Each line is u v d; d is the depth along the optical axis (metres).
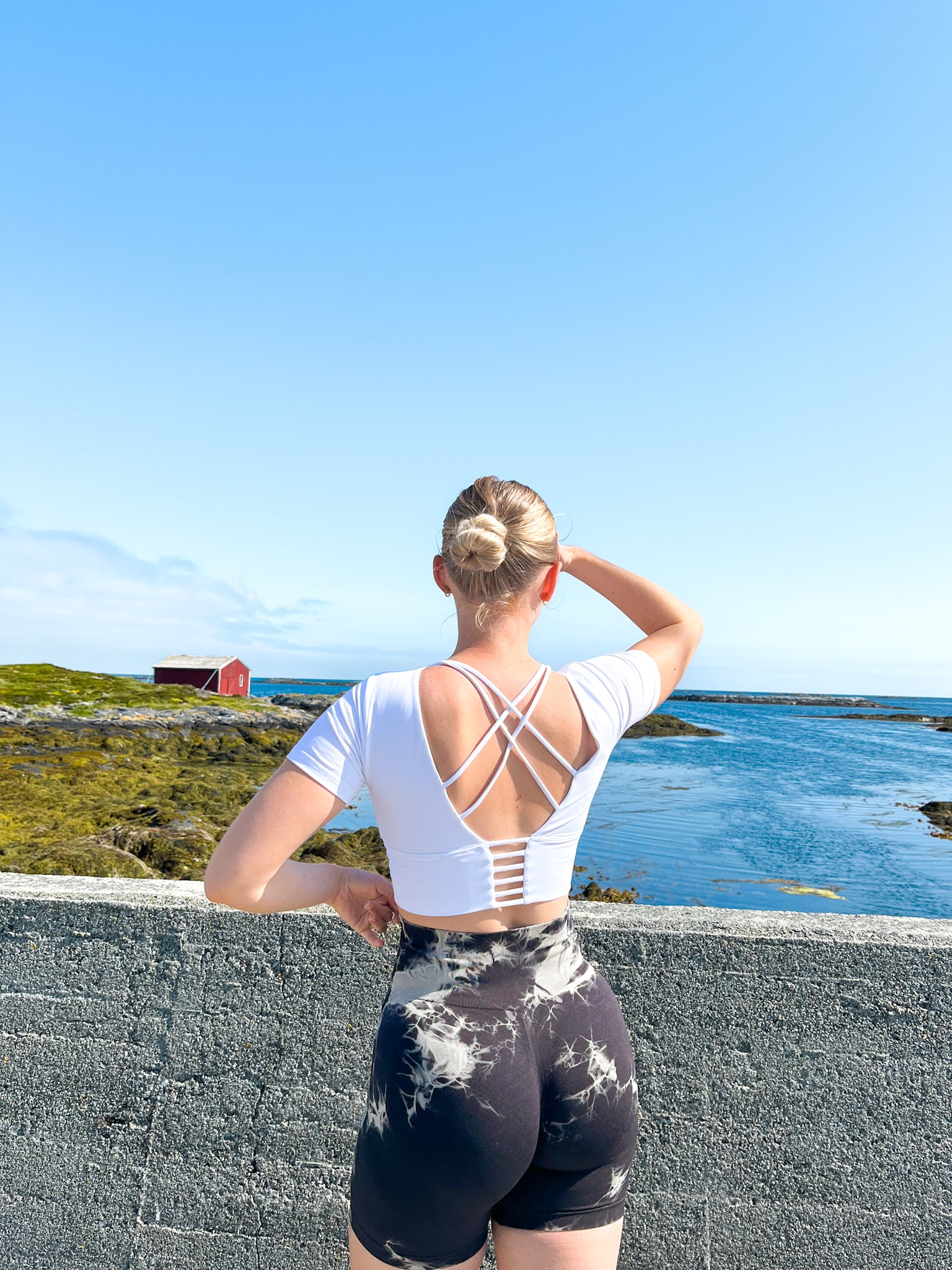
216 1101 1.83
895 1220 1.70
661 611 1.48
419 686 1.17
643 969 1.78
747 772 32.78
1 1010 1.88
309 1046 1.82
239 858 1.11
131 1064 1.85
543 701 1.21
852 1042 1.73
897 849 17.59
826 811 22.62
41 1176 1.85
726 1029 1.76
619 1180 1.21
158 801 17.05
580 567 1.53
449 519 1.31
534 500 1.31
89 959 1.88
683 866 15.60
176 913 1.86
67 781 19.05
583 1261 1.16
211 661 59.75
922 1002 1.72
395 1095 1.13
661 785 28.22
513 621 1.25
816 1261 1.71
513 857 1.18
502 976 1.17
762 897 13.62
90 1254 1.83
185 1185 1.82
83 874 11.31
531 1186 1.18
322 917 1.83
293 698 62.34
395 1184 1.11
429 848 1.17
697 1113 1.75
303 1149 1.80
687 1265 1.74
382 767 1.15
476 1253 1.18
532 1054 1.15
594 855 16.42
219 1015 1.84
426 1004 1.16
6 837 13.33
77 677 47.69
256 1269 1.79
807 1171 1.73
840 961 1.74
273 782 1.14
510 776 1.18
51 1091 1.87
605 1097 1.18
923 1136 1.71
